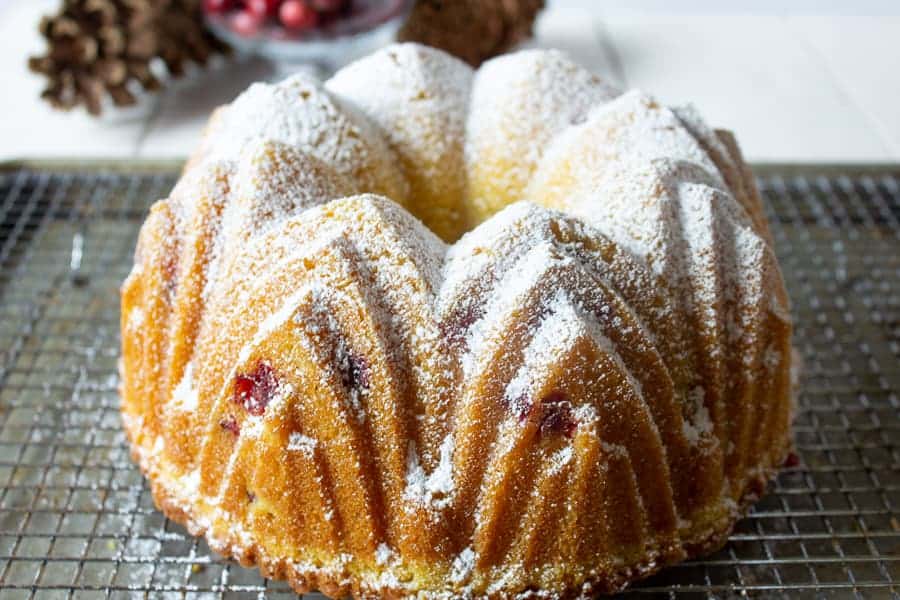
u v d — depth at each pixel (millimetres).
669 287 722
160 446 733
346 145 749
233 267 717
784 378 744
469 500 703
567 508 703
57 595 728
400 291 706
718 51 1014
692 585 729
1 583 730
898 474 770
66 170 885
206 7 945
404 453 701
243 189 727
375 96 775
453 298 707
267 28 938
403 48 782
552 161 761
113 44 937
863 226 880
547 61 779
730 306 731
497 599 706
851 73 1000
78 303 834
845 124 955
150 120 951
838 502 759
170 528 746
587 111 772
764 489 744
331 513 705
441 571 704
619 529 712
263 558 715
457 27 950
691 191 734
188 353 726
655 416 712
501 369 700
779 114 960
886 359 817
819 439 782
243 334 711
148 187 886
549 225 715
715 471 723
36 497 754
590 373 696
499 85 779
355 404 702
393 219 713
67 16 931
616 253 718
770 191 890
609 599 725
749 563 731
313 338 699
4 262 850
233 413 710
